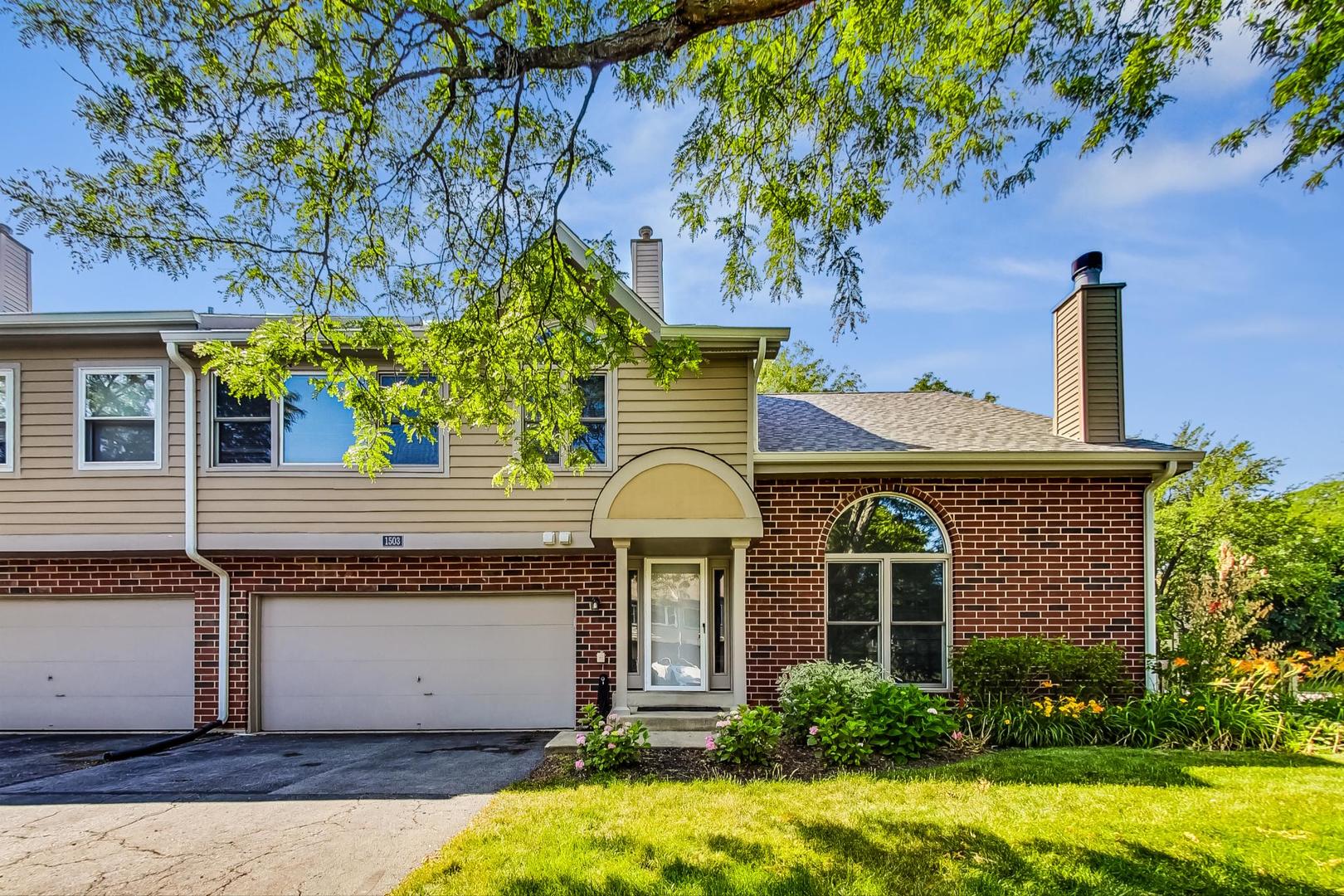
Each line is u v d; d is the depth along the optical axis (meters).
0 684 8.37
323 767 6.56
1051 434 8.96
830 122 5.41
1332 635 13.03
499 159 5.48
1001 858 3.95
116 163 4.62
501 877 3.83
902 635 8.31
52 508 8.20
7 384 8.28
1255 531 13.37
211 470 8.21
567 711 8.45
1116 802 4.78
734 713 6.65
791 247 5.70
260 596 8.48
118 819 5.06
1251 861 3.86
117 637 8.41
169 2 4.35
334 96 4.72
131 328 8.16
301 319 5.79
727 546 8.47
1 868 4.22
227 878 4.05
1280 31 4.61
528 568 8.51
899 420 9.84
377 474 8.24
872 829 4.38
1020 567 8.20
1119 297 8.51
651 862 3.96
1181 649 8.05
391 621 8.53
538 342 6.07
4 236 9.45
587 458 6.46
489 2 4.56
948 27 5.00
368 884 3.95
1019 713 6.97
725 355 8.27
